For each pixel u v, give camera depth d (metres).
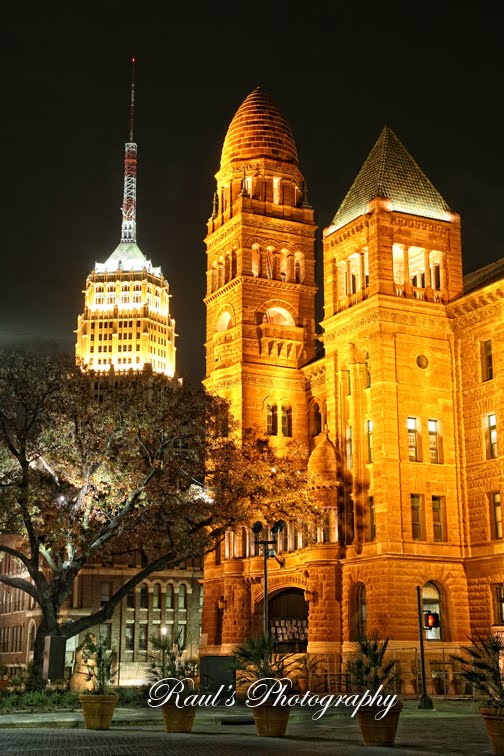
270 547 74.75
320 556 65.25
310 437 78.88
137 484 53.28
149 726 35.88
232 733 32.66
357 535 64.06
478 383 63.47
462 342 65.31
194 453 57.50
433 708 46.09
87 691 35.34
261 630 73.75
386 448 62.16
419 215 67.50
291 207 83.69
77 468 52.69
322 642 63.97
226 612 76.31
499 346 61.47
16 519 52.41
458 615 61.31
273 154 84.19
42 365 53.00
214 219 86.31
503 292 60.97
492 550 60.62
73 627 53.72
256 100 86.81
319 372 77.31
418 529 62.44
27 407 52.56
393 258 69.12
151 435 54.31
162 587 129.50
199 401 57.06
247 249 80.94
